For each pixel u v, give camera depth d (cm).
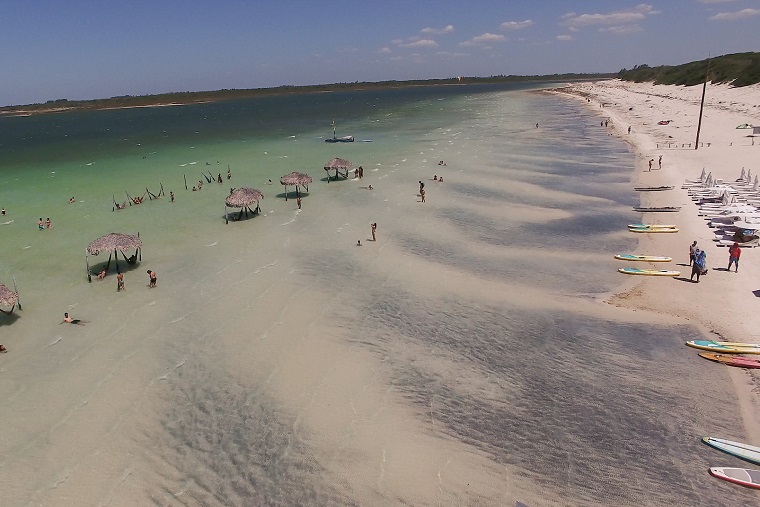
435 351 1988
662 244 2981
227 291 2528
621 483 1359
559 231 3306
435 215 3694
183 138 9638
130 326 2216
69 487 1389
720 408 1620
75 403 1723
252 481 1395
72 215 3947
